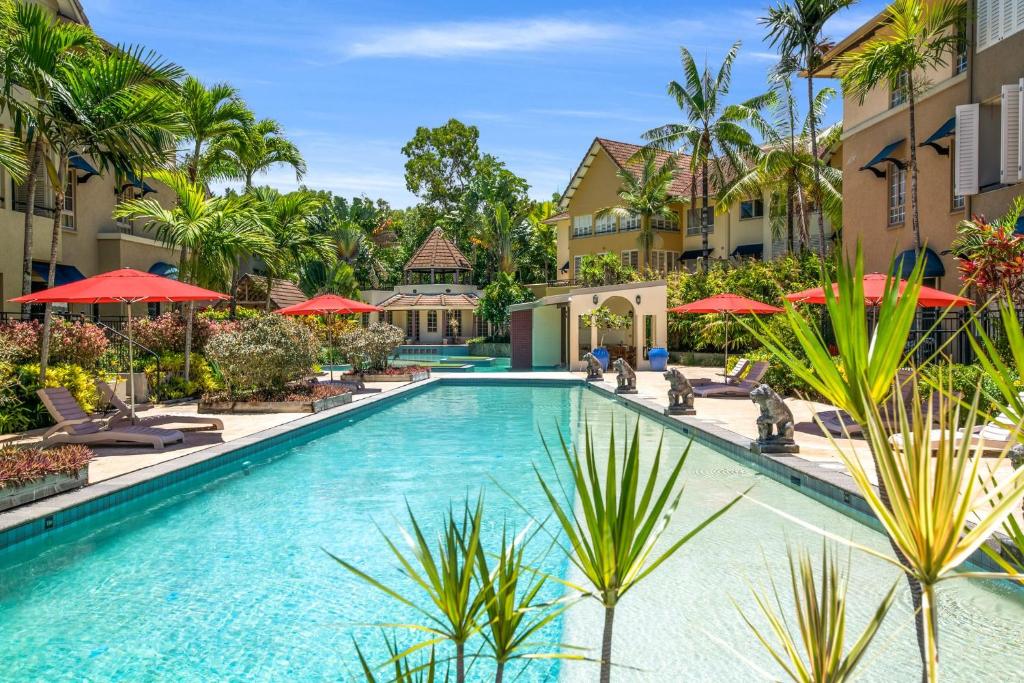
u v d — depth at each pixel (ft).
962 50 61.00
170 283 40.37
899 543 4.98
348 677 14.51
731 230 129.08
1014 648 15.08
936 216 64.03
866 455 32.07
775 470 31.27
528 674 14.38
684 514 25.70
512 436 45.09
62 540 23.85
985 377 31.78
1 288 61.11
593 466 5.91
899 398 5.38
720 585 19.07
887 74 57.82
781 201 107.04
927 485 4.89
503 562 6.46
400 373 75.82
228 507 27.84
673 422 45.93
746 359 63.98
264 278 125.29
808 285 83.97
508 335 144.87
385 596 18.90
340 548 22.84
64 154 41.47
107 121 40.34
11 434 38.93
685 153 121.39
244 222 65.87
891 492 5.01
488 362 121.49
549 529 24.21
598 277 115.03
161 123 42.09
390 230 229.04
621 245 137.08
